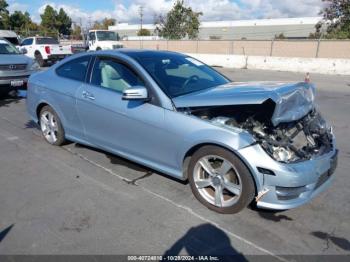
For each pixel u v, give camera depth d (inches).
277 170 119.7
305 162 125.5
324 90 466.0
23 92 350.6
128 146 163.9
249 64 820.6
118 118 162.6
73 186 158.2
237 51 1019.9
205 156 134.9
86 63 186.2
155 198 147.3
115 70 169.5
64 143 211.3
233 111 142.6
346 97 406.0
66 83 192.2
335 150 144.6
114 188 156.5
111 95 166.6
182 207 140.1
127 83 161.6
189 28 1617.9
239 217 132.8
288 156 124.6
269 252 112.9
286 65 758.5
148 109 149.8
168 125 142.9
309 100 148.1
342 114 309.6
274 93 127.3
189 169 142.7
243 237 120.6
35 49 806.5
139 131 154.8
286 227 126.6
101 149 184.4
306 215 134.9
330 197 149.6
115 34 1002.7
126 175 170.2
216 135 128.8
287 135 135.6
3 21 2400.3
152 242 117.6
